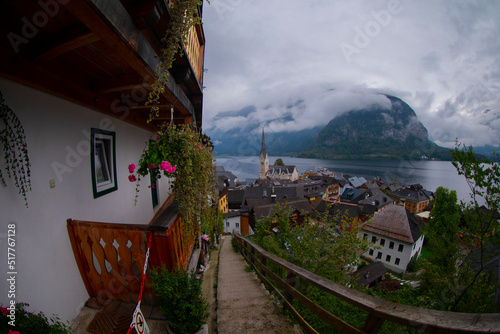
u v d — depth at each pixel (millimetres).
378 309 1319
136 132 4383
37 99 2088
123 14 1411
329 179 72312
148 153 2707
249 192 45406
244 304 3158
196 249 4965
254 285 4102
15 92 1854
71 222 2490
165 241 2488
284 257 5707
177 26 2066
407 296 6070
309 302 2145
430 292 5723
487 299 4113
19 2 1264
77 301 2531
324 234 5582
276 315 2855
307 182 70938
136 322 1822
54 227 2293
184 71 3211
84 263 2615
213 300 3768
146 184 4793
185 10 2084
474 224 3982
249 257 5887
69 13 1357
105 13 1191
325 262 5234
